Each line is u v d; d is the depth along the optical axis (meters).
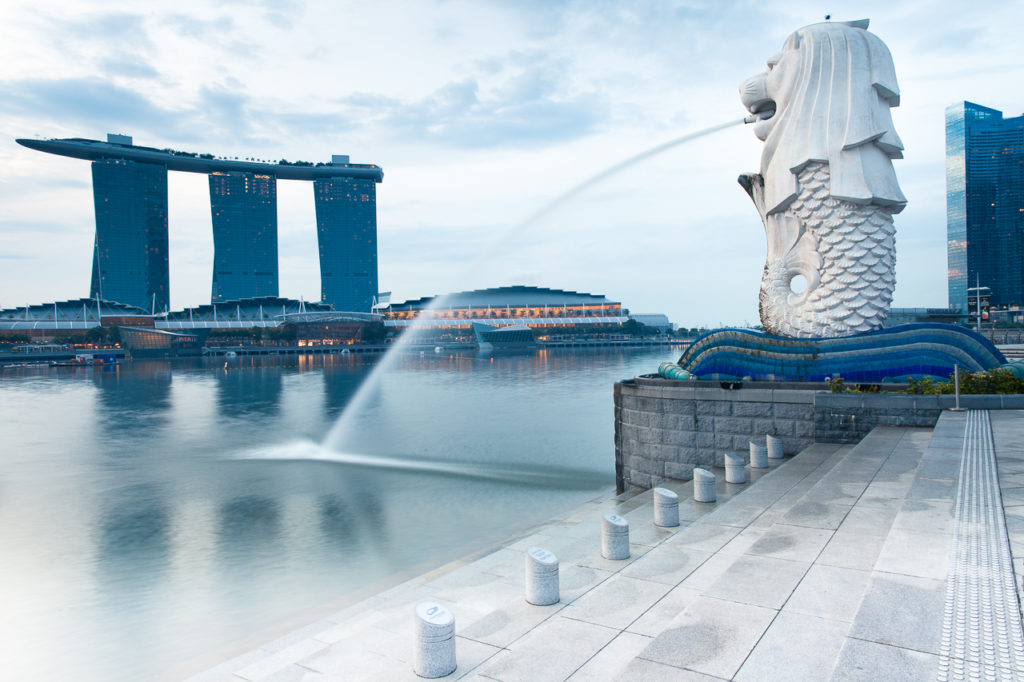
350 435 55.62
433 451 47.62
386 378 123.75
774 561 10.51
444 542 26.11
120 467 43.47
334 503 33.19
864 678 6.62
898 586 8.68
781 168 29.75
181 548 26.20
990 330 98.88
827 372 27.09
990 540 10.13
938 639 7.29
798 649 7.55
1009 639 7.20
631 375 122.88
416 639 9.08
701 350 28.80
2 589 22.02
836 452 21.20
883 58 28.31
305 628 13.99
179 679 15.60
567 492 34.19
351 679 9.55
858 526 11.95
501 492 34.47
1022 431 17.95
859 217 28.25
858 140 27.84
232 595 21.19
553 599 11.11
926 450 16.38
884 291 28.59
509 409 72.25
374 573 22.84
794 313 29.86
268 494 35.41
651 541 14.71
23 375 157.88
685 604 10.23
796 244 30.09
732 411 24.77
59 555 25.52
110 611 20.09
